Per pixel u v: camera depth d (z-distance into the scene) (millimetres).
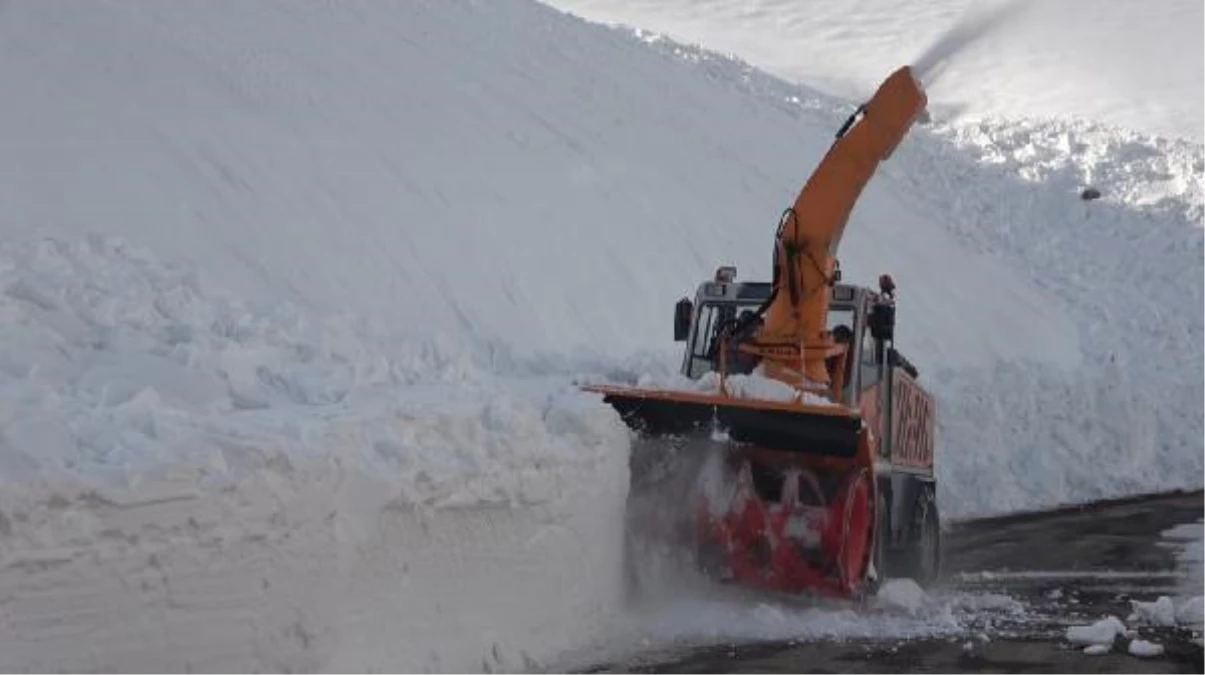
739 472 15922
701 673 12922
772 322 17109
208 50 27609
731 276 18391
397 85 30156
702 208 32406
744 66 50344
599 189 30297
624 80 37875
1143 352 37531
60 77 24297
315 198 24547
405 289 23656
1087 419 31984
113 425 10500
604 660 13484
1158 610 16172
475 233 26281
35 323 13625
